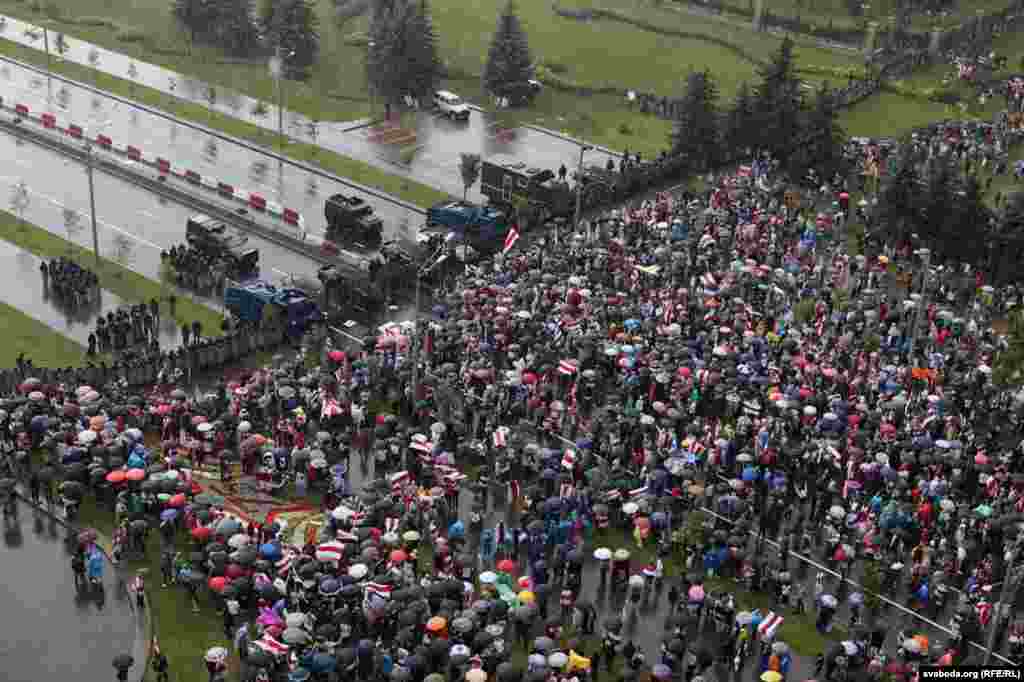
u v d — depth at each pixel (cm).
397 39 15100
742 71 17700
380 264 10788
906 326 10650
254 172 13212
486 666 6600
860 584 7650
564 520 7594
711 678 6806
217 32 16912
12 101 14638
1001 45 19800
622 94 16512
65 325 9856
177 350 9212
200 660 6662
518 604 6981
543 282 10544
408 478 7906
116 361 9319
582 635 6981
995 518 7975
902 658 6969
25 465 8012
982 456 8550
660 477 8088
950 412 9194
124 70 15988
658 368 9250
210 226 11106
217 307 10369
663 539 7769
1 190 12212
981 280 11775
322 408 8700
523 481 8394
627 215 12381
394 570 7050
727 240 11806
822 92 14012
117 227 11675
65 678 6512
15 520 7638
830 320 10400
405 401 8856
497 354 9706
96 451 7781
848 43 19362
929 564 7631
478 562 7556
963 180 13175
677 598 7331
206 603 7100
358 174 13350
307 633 6538
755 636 7100
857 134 15700
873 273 11419
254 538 7350
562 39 18412
